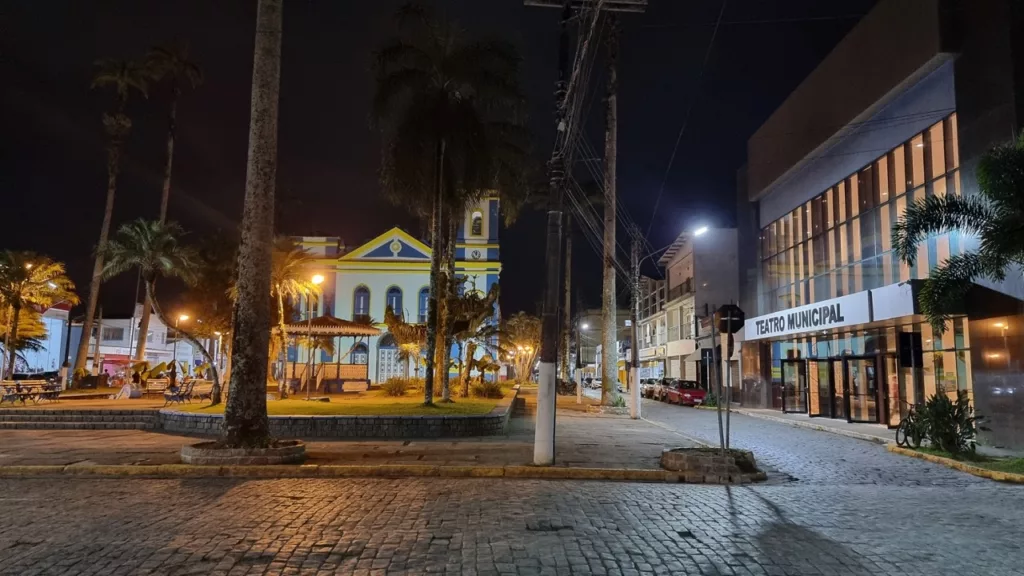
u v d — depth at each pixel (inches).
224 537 272.2
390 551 252.5
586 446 600.1
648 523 306.5
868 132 932.0
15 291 1440.7
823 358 1051.3
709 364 1582.2
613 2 523.5
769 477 478.0
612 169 1130.7
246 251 498.3
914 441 617.6
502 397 1207.6
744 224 1400.1
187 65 1739.7
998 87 655.1
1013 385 625.6
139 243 840.3
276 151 518.0
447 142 910.4
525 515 319.0
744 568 238.1
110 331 2608.3
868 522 315.3
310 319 1178.6
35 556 243.8
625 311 3122.5
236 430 479.5
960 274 560.4
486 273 2089.1
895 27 822.5
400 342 1259.2
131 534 276.7
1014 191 497.4
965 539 282.4
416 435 646.5
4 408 824.9
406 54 914.1
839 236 1032.8
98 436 655.1
